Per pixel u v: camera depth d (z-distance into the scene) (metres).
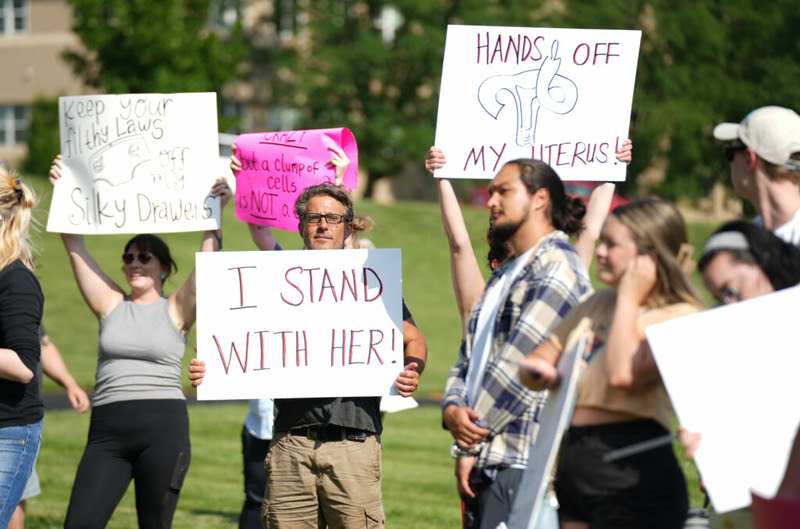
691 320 8.34
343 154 13.87
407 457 25.89
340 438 11.95
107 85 76.50
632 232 8.69
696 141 76.94
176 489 13.29
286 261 12.41
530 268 10.11
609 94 12.93
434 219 80.50
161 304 13.71
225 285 12.37
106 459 13.25
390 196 110.00
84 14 76.44
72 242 14.06
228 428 29.69
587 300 9.30
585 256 12.55
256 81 103.56
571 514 9.12
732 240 8.91
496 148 12.83
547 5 93.25
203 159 14.03
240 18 84.88
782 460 8.18
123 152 14.02
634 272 8.66
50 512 18.91
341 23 98.69
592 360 8.98
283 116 104.94
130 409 13.23
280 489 12.05
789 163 10.51
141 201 14.00
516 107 12.87
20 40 103.31
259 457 15.24
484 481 10.30
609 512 8.73
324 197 12.66
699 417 8.23
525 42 12.86
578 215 10.54
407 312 13.05
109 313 13.73
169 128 14.02
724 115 75.62
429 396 38.56
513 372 9.84
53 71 102.38
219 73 79.38
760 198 10.80
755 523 7.88
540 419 9.49
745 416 8.23
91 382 39.00
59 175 14.10
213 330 12.30
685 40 75.75
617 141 12.91
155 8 76.56
